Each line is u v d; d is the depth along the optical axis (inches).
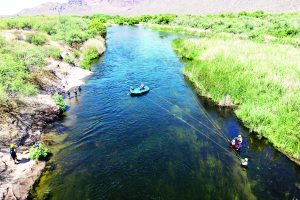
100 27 3304.6
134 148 981.8
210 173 856.3
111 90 1560.0
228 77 1480.1
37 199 749.3
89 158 926.4
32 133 1062.4
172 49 2691.9
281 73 1427.2
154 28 4776.1
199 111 1289.4
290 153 964.6
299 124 1019.3
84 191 778.8
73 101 1406.3
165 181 818.2
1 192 739.4
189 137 1058.1
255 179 839.7
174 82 1689.2
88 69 1959.9
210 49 2070.6
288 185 818.8
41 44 2053.4
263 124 1109.7
